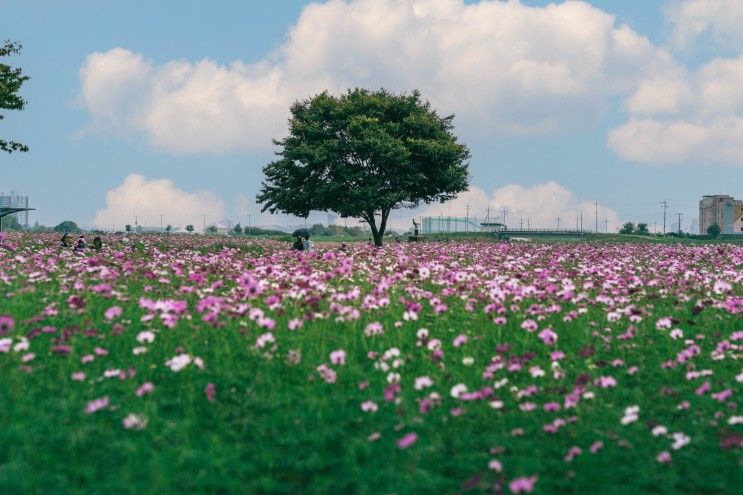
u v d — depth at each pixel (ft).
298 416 25.77
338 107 153.28
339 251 86.53
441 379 30.66
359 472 20.80
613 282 53.57
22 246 93.56
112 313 34.12
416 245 133.69
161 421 24.48
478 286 52.54
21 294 44.88
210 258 73.31
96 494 18.60
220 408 26.23
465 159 159.84
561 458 22.54
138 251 97.14
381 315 42.86
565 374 32.19
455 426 25.29
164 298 46.34
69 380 28.48
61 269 60.95
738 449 22.04
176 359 28.78
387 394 26.21
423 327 40.68
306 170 151.12
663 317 43.91
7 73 105.81
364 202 147.13
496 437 24.07
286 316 40.70
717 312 44.98
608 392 29.45
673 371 32.35
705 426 24.82
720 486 19.54
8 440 21.90
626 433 24.45
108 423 24.00
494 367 30.55
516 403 28.19
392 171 152.66
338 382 30.09
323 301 44.62
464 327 40.93
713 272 71.20
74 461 20.70
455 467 21.52
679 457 22.03
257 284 39.37
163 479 19.39
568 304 47.73
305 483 20.44
